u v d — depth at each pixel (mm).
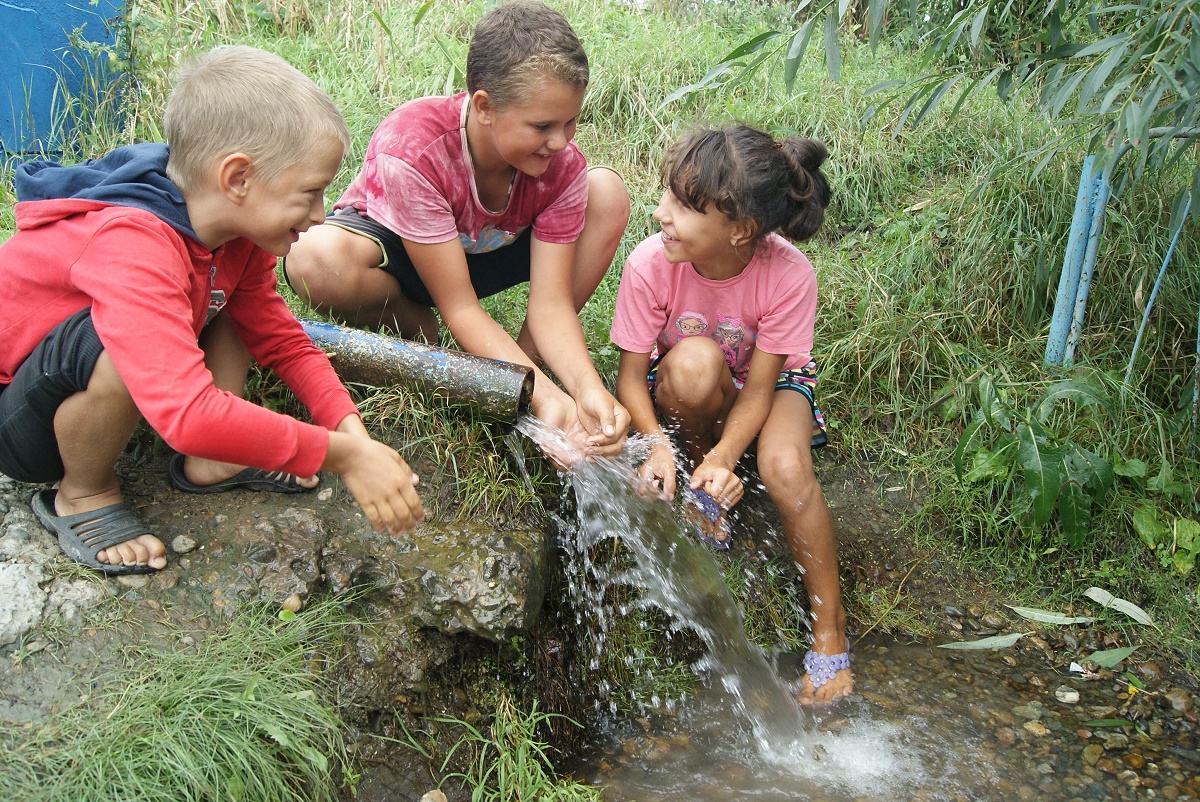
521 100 2273
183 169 1854
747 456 3016
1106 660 2697
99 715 1774
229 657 1926
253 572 2139
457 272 2600
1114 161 2568
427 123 2516
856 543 2984
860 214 4090
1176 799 2234
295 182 1871
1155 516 2947
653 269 2666
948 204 3910
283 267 2770
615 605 2619
